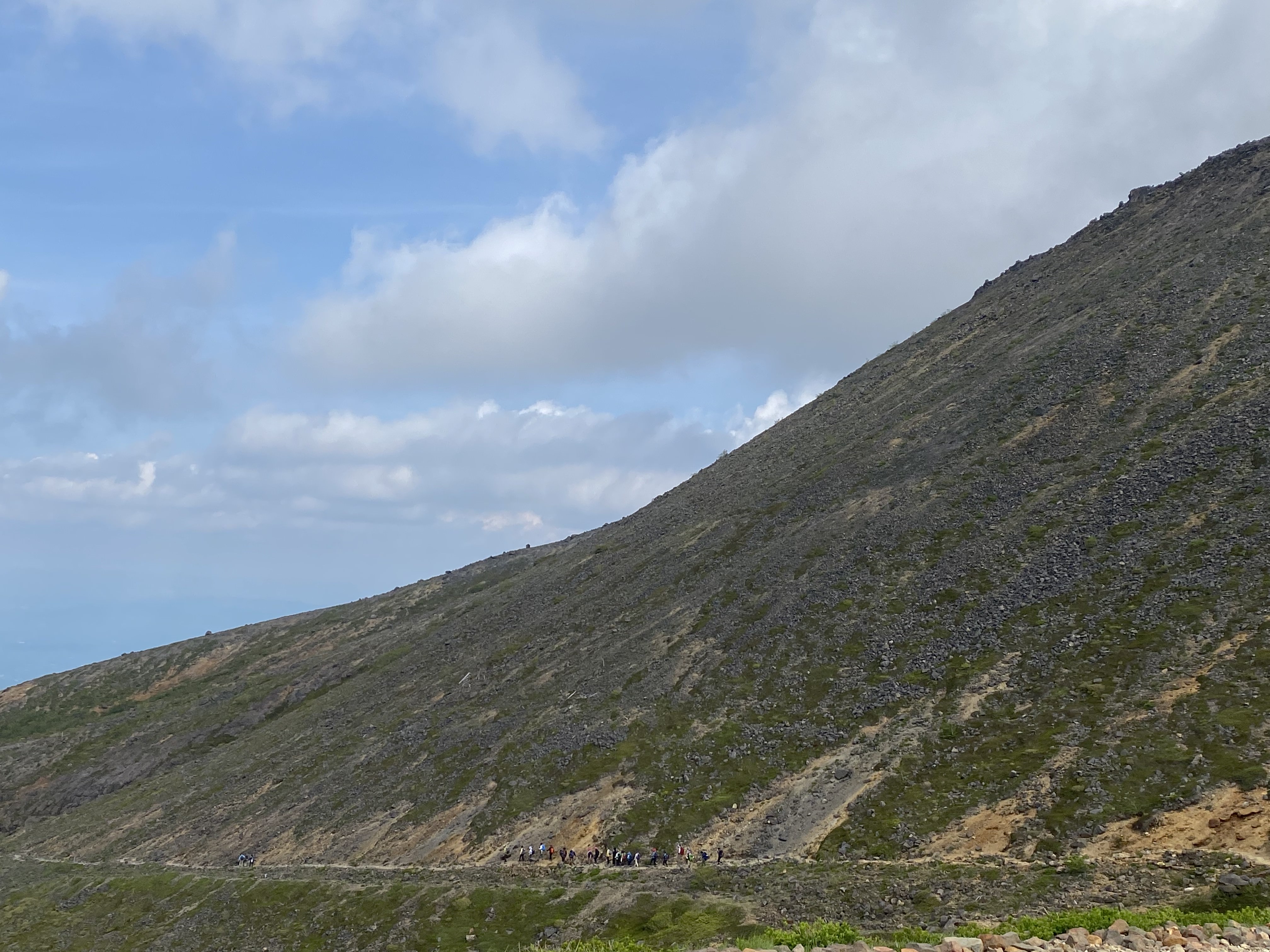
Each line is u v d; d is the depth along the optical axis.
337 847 93.44
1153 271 138.88
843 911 50.16
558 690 107.38
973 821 54.88
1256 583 64.81
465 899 71.56
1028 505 94.75
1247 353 100.25
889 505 110.62
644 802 76.38
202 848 107.88
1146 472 88.25
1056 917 29.12
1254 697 53.38
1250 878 38.31
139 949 85.88
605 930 59.75
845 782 66.25
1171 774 50.03
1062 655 68.88
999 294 184.75
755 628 98.38
